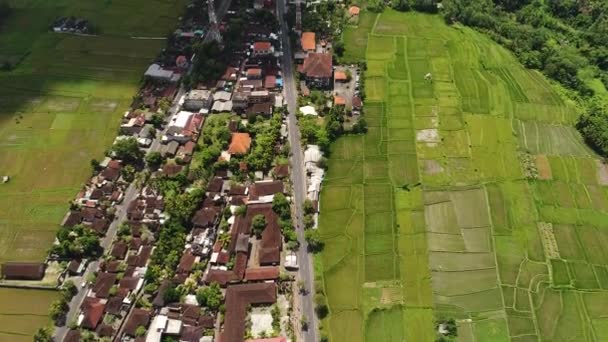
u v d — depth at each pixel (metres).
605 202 170.00
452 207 165.38
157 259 144.75
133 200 163.62
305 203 160.50
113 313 134.00
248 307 135.50
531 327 135.25
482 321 136.00
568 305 140.62
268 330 131.62
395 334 132.50
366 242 154.38
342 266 148.00
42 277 142.88
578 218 164.25
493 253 152.50
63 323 133.38
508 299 141.00
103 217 157.88
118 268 143.88
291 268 146.12
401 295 141.12
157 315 134.38
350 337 131.62
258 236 154.00
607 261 152.25
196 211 158.38
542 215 164.62
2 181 170.25
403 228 158.62
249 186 168.38
